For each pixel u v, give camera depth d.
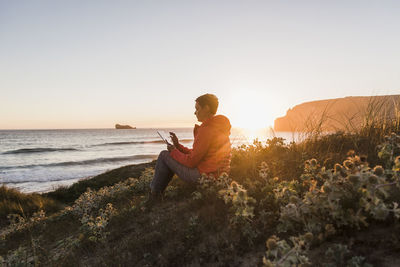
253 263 1.67
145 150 55.12
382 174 1.53
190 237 2.19
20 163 34.16
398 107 4.50
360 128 4.58
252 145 4.98
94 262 2.50
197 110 3.20
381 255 1.34
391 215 1.59
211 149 3.06
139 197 4.70
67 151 52.00
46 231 4.46
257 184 2.83
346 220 1.55
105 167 30.84
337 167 1.80
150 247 2.30
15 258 2.97
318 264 1.41
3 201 11.09
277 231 1.88
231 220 2.09
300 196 2.25
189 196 3.37
